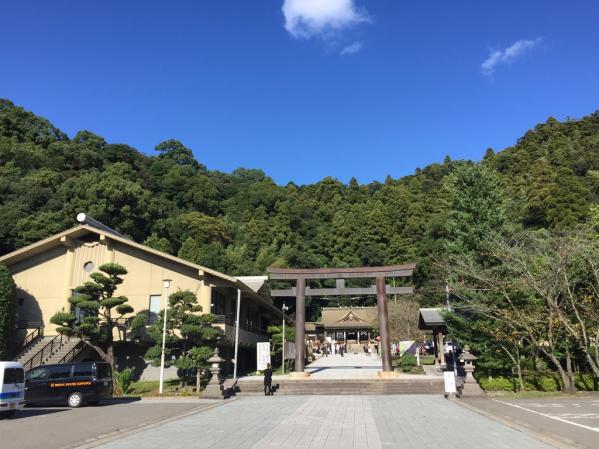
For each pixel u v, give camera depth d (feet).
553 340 61.36
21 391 43.01
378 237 239.91
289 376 75.10
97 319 67.62
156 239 161.38
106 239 81.92
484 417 39.37
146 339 76.28
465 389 56.03
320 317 214.07
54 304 80.64
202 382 69.97
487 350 63.62
